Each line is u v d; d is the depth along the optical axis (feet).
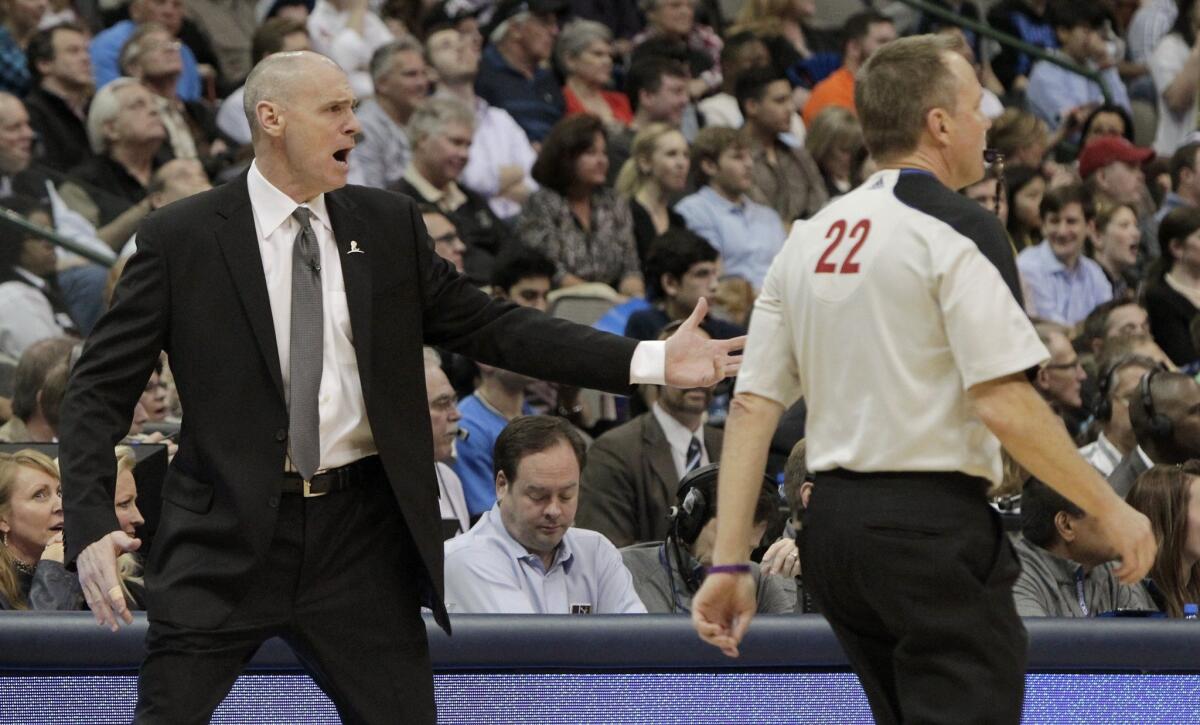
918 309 27.27
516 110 105.29
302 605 32.19
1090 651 35.70
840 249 28.12
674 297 78.95
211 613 31.40
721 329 78.02
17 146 79.00
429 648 35.06
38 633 34.55
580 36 107.04
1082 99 118.52
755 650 35.99
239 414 31.89
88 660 34.78
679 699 36.17
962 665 27.12
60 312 77.46
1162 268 91.35
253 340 32.07
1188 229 89.92
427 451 33.24
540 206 88.84
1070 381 74.54
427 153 90.63
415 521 32.55
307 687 35.78
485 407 67.26
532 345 34.27
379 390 32.60
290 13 103.45
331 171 32.45
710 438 64.34
